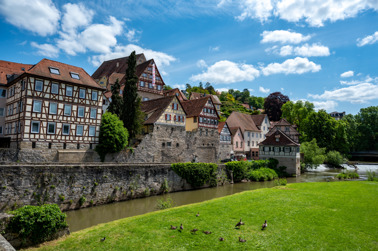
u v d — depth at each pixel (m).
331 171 54.09
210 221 14.60
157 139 39.66
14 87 30.42
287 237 12.23
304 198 20.70
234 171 37.34
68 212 20.23
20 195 18.34
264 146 49.38
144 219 15.30
